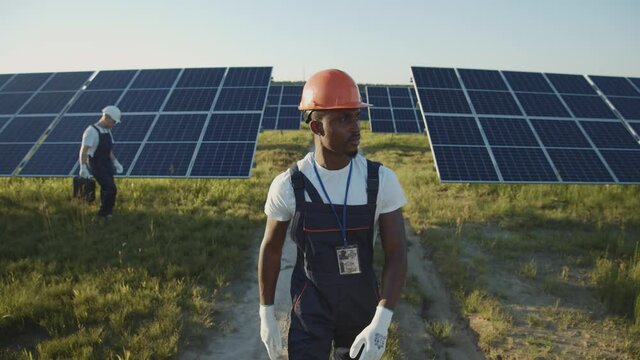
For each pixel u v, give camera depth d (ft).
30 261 20.54
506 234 26.99
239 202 32.73
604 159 36.60
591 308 18.17
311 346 7.93
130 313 16.20
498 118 40.63
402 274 7.67
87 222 26.43
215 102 44.34
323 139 7.42
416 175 43.55
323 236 7.63
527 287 20.03
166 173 36.47
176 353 14.29
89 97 46.42
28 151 39.09
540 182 34.30
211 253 22.81
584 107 43.24
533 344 15.48
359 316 8.01
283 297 19.22
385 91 101.81
